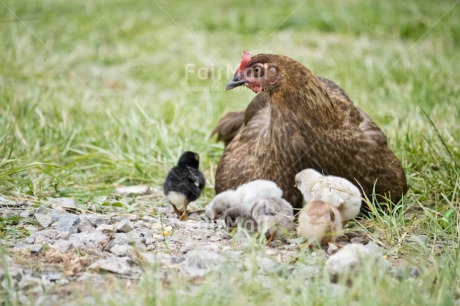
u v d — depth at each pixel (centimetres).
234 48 2164
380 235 967
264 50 2116
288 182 1034
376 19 2347
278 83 1024
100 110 1575
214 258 831
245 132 1166
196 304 693
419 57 1933
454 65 1827
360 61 1938
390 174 1080
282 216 921
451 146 1246
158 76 1944
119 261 823
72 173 1227
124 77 1942
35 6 2450
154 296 710
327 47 2123
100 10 2509
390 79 1770
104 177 1284
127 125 1447
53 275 791
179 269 812
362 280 732
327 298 712
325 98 1033
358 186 1045
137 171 1294
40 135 1380
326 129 1025
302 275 771
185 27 2348
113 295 727
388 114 1498
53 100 1595
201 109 1659
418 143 1295
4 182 1121
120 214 1064
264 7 2584
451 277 788
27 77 1797
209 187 1246
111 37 2248
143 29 2327
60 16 2411
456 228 938
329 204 920
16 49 1969
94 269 805
